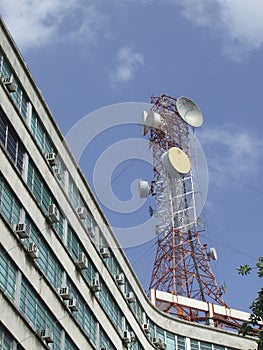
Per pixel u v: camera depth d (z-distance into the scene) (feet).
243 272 111.96
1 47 130.93
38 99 141.90
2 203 120.78
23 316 117.60
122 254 167.94
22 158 131.23
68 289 133.59
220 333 189.98
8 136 127.44
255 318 110.93
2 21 131.75
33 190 132.57
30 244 124.06
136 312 171.73
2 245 117.39
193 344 184.65
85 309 143.02
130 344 160.35
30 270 124.16
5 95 127.75
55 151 144.97
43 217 133.39
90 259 150.30
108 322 151.33
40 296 125.70
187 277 217.97
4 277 116.26
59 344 129.18
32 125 138.00
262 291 110.11
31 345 119.03
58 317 130.41
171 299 206.18
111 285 157.89
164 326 182.29
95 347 142.10
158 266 220.64
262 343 108.58
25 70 138.41
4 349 111.65
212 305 209.15
